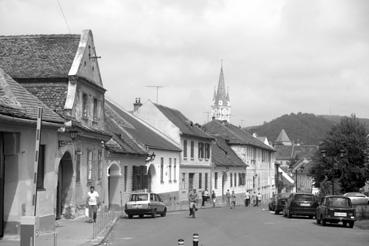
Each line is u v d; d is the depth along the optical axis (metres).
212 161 71.50
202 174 67.44
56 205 28.16
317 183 62.69
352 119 61.09
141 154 45.62
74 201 29.39
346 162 59.16
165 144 56.50
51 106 29.55
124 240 22.03
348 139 59.44
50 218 22.97
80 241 20.20
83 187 31.09
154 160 51.44
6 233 20.33
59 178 28.75
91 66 33.72
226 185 76.06
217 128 86.56
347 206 30.80
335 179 60.12
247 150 86.38
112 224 29.08
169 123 60.88
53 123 22.33
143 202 36.31
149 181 51.59
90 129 31.41
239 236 23.86
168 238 22.84
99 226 26.08
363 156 59.53
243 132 95.31
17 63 31.52
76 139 29.22
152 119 61.12
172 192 57.38
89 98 33.38
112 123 47.94
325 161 60.25
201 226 29.48
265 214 43.34
